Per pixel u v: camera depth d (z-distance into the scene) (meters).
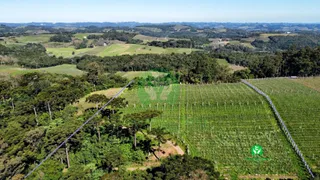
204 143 51.44
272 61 114.69
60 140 43.91
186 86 94.38
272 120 59.16
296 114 61.28
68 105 68.19
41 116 60.53
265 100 70.25
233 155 47.34
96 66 119.06
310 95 76.00
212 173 33.00
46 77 94.88
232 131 55.22
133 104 71.06
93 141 50.41
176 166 33.00
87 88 87.12
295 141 50.38
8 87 80.31
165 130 56.28
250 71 115.69
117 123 51.97
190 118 62.12
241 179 41.19
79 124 49.25
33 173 38.28
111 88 92.25
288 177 41.44
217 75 105.31
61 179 38.56
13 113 61.44
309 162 44.50
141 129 53.25
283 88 85.94
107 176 35.88
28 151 41.75
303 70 109.25
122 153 47.75
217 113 63.94
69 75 110.62
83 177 38.94
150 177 35.12
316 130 53.84
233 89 86.81
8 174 37.19
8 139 42.66
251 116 61.41
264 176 41.88
